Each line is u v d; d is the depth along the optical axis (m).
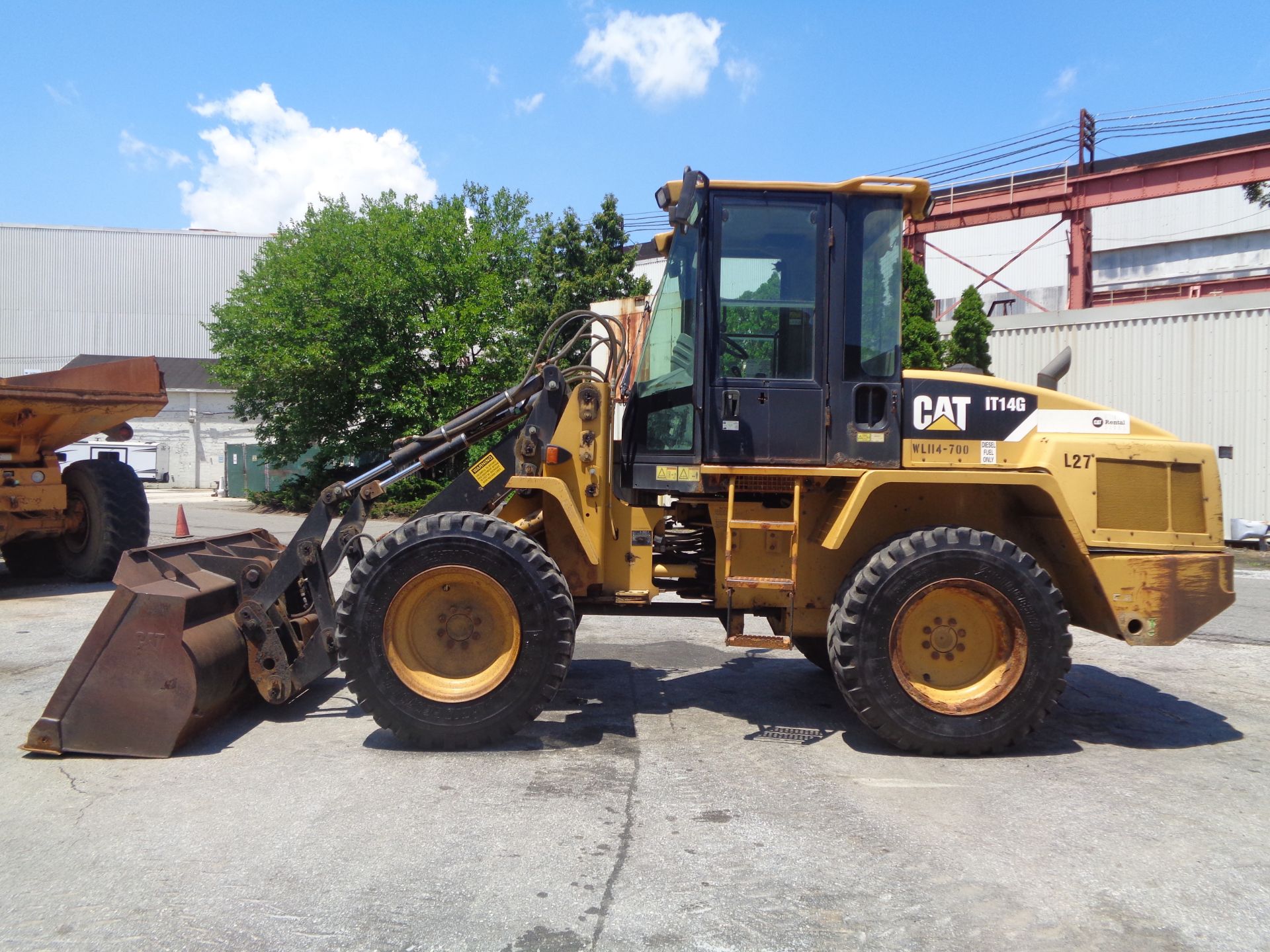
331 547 4.65
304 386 19.30
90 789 3.68
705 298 4.43
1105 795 3.73
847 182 4.40
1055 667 4.16
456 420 4.83
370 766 3.98
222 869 2.97
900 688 4.13
